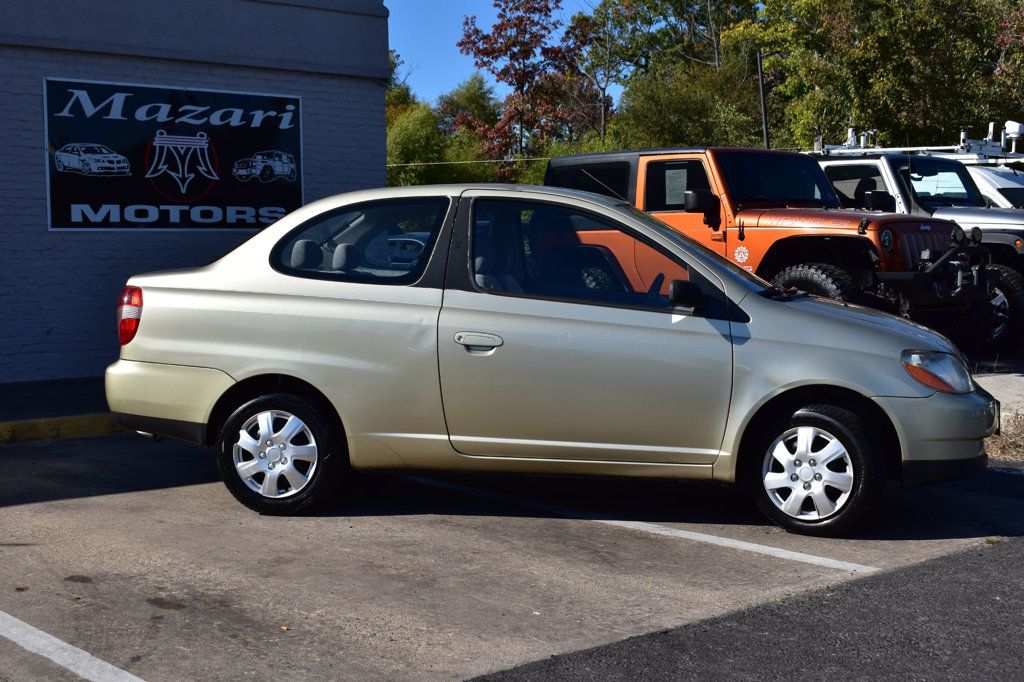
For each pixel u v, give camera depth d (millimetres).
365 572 5363
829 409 5918
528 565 5492
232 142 11414
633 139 42312
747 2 53312
